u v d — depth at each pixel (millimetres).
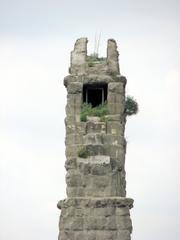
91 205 80188
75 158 81938
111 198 80250
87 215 80000
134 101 84812
